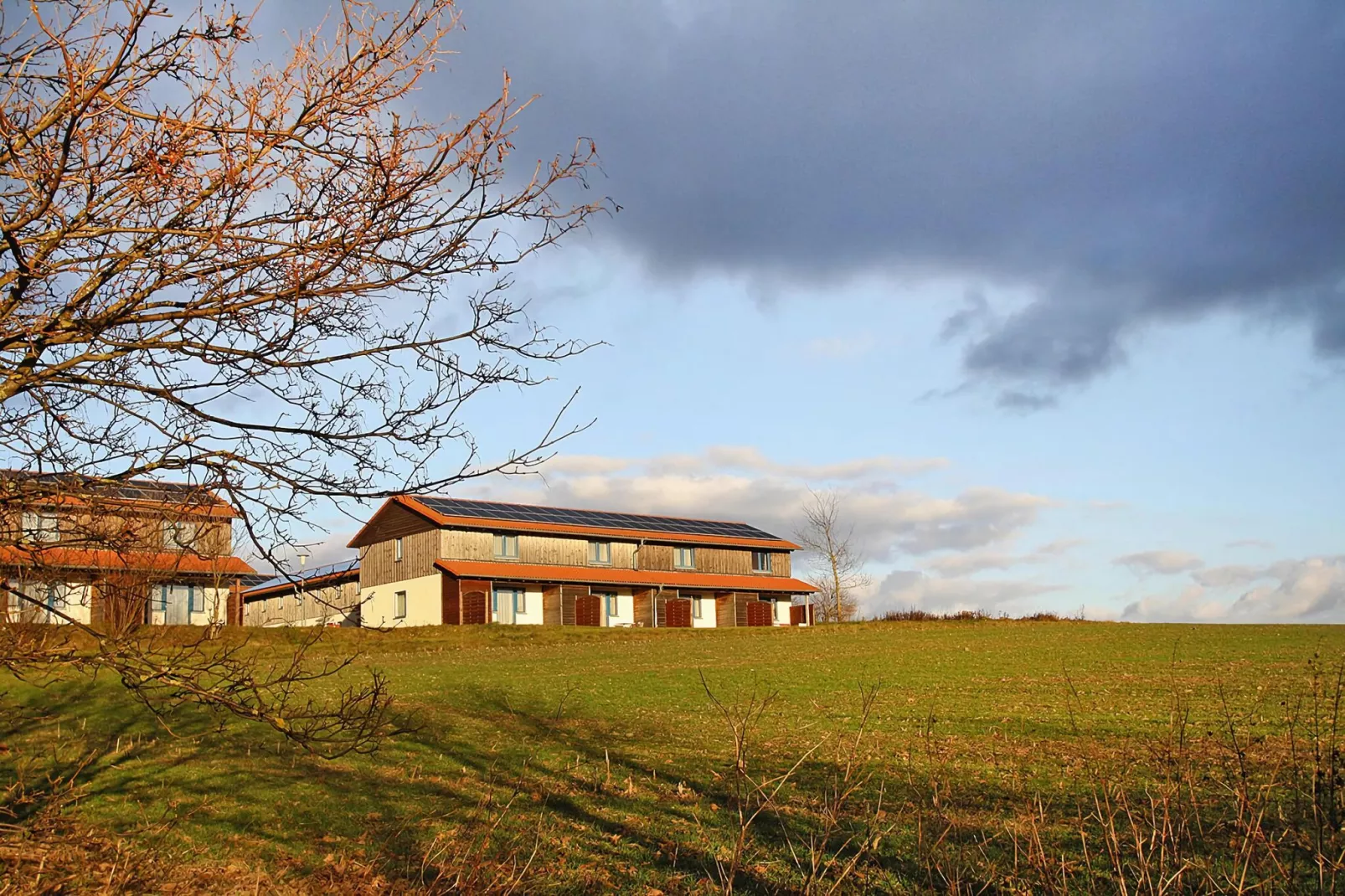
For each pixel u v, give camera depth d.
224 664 5.00
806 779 13.12
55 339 4.75
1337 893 6.46
